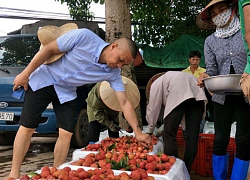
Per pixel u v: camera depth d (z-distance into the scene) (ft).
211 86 9.11
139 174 7.33
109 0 17.44
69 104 10.46
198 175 13.52
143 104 28.14
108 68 9.82
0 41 20.90
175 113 10.95
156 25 27.12
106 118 14.01
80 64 9.77
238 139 9.66
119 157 9.70
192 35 26.37
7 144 21.84
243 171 9.64
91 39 9.55
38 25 24.84
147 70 27.35
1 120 18.26
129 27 17.67
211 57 10.62
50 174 7.21
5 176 13.80
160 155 9.66
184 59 23.84
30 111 9.93
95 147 11.84
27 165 15.89
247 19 7.56
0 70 19.20
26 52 20.25
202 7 27.96
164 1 25.35
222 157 10.43
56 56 9.88
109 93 12.42
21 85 9.84
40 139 24.71
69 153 18.48
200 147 13.41
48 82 10.09
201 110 11.32
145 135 9.73
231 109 10.16
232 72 10.07
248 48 7.84
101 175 7.14
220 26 10.04
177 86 11.04
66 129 10.41
